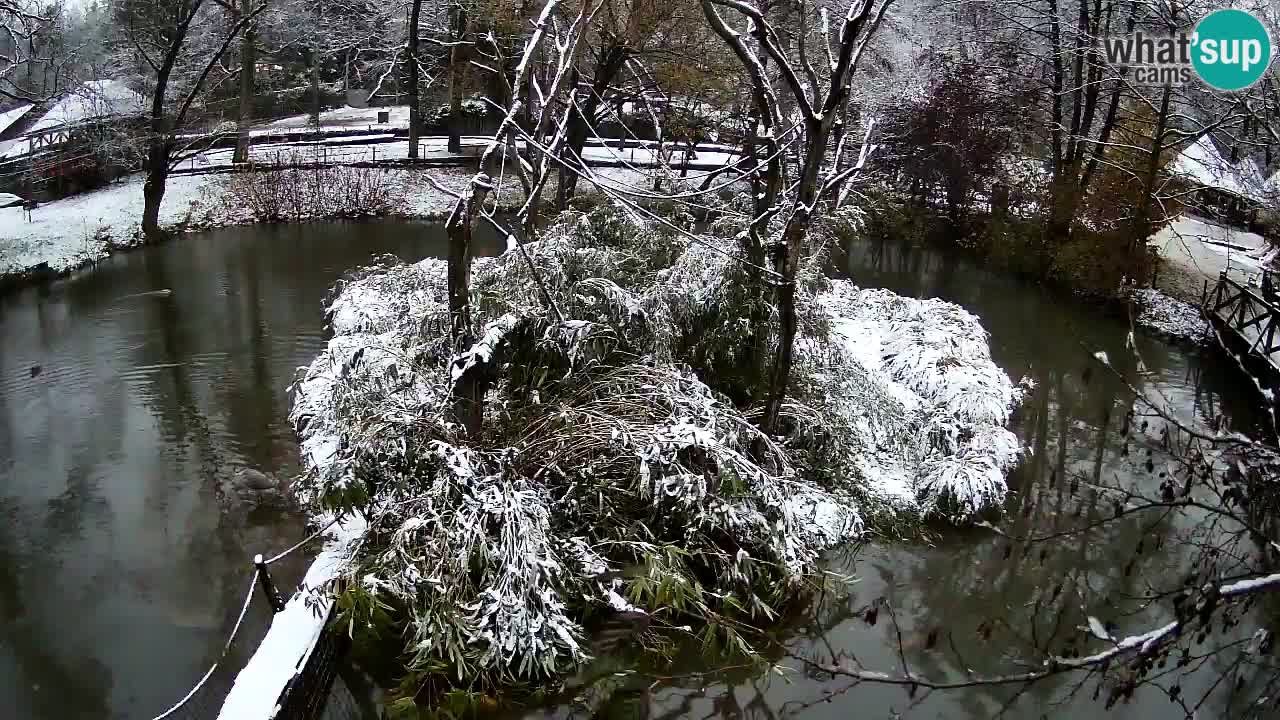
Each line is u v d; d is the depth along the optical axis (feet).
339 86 139.13
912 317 51.44
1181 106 71.87
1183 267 70.38
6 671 28.50
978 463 36.14
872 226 88.53
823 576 30.81
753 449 33.60
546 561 26.55
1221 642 27.84
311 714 25.22
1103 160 66.95
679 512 29.63
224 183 92.63
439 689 25.93
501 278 33.86
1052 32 78.02
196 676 28.43
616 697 26.43
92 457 42.14
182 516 37.27
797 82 30.83
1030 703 26.61
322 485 28.48
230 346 56.18
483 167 31.53
